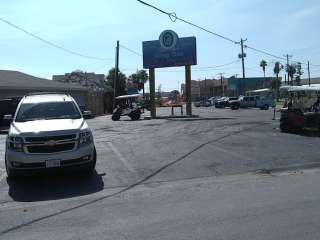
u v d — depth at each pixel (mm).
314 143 18250
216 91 146125
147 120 37969
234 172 12555
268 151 16109
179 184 11031
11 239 6910
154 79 44844
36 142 10844
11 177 11836
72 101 12992
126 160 14633
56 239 6805
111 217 7988
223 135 21469
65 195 10109
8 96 37250
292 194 9328
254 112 51875
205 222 7375
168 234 6793
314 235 6496
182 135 21969
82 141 11211
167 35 44562
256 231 6773
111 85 83812
